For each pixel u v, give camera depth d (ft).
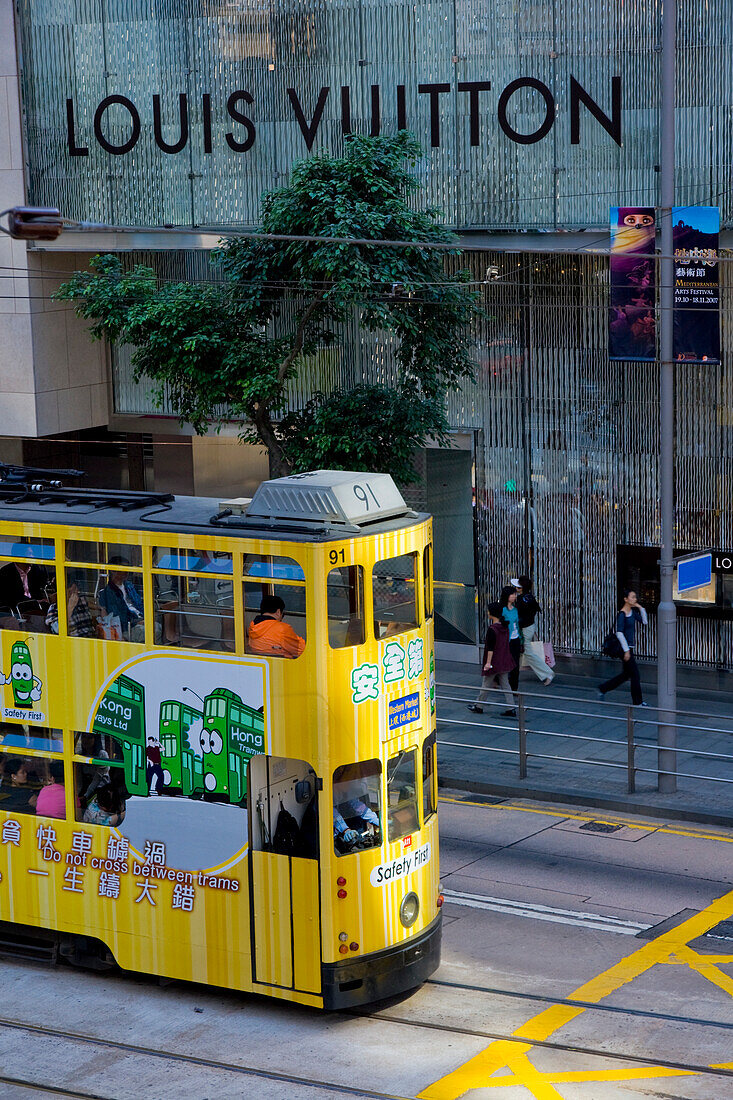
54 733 47.70
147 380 98.99
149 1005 46.42
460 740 75.10
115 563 45.50
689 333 69.87
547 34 77.92
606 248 79.25
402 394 74.28
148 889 45.98
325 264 67.15
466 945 50.26
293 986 43.45
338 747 42.32
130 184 90.53
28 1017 45.80
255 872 43.73
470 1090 39.63
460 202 81.71
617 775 69.05
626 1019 43.96
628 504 83.20
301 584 42.04
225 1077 41.16
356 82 83.41
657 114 76.02
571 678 85.61
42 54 91.50
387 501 45.09
